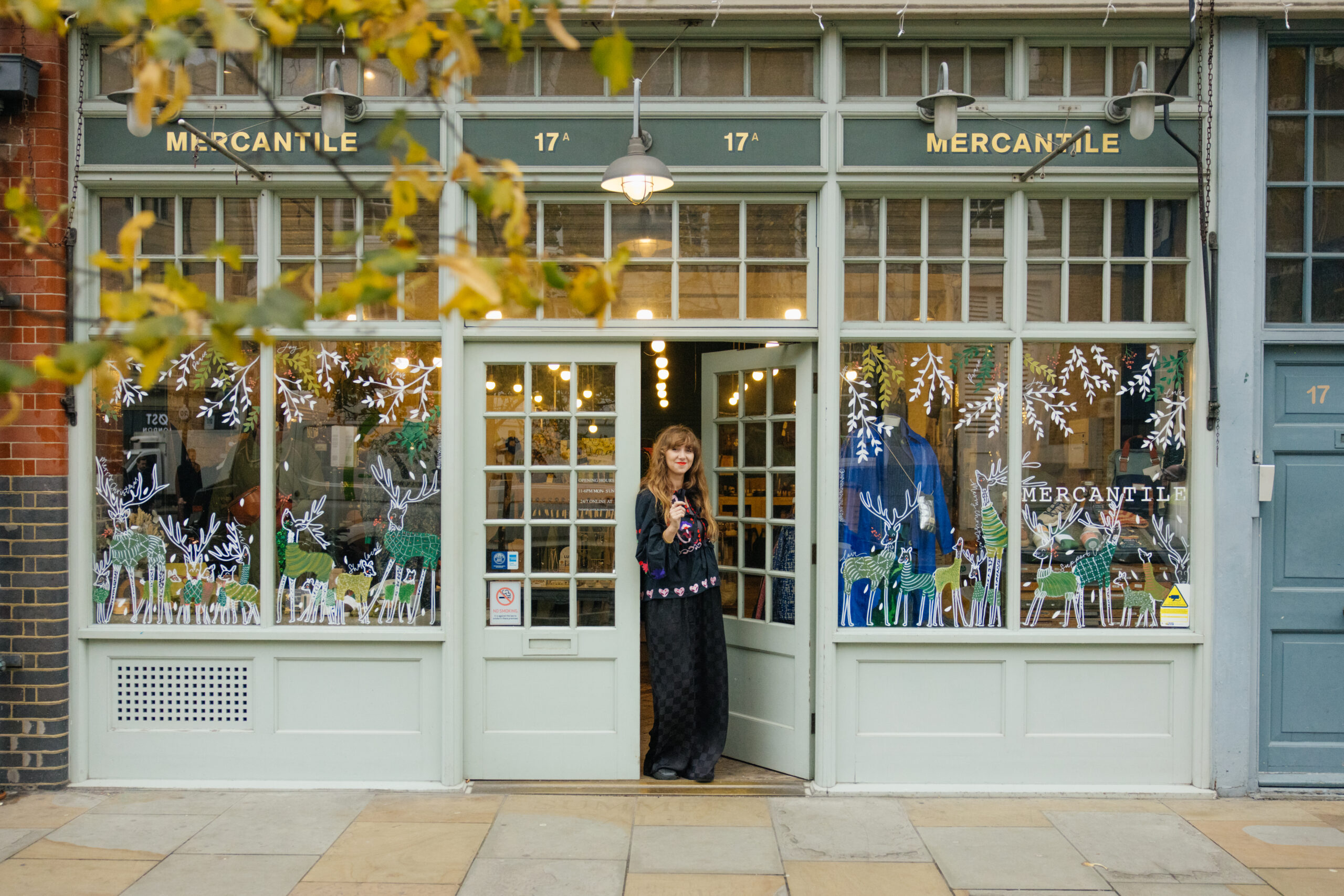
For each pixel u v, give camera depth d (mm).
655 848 3939
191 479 4648
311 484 4656
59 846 3895
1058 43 4594
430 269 4590
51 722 4488
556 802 4410
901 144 4547
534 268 1924
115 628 4562
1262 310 4535
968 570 4676
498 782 4645
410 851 3879
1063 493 4676
